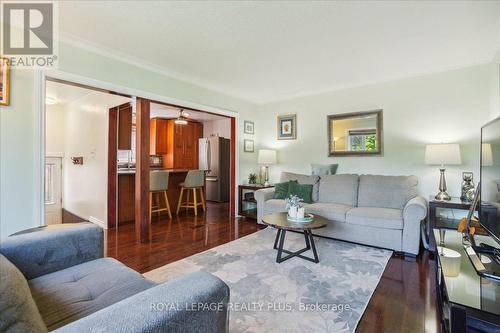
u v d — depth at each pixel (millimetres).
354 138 4145
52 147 5305
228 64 3318
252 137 5172
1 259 961
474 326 1251
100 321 656
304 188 3924
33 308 773
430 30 2447
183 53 2979
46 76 2490
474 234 2035
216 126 7422
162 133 7066
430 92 3518
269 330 1568
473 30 2443
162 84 3523
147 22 2328
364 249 2998
